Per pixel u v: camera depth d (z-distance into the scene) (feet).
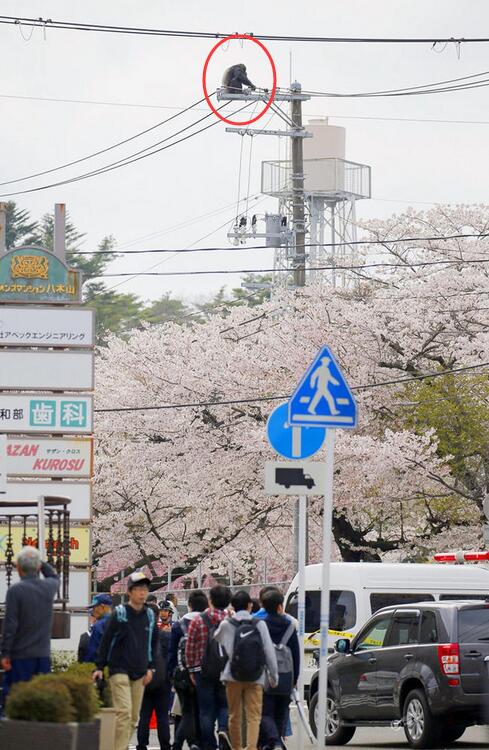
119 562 281.74
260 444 231.09
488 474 226.38
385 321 240.73
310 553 248.32
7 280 166.30
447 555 165.68
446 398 225.15
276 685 92.48
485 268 256.93
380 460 218.38
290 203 301.22
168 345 270.67
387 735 143.33
